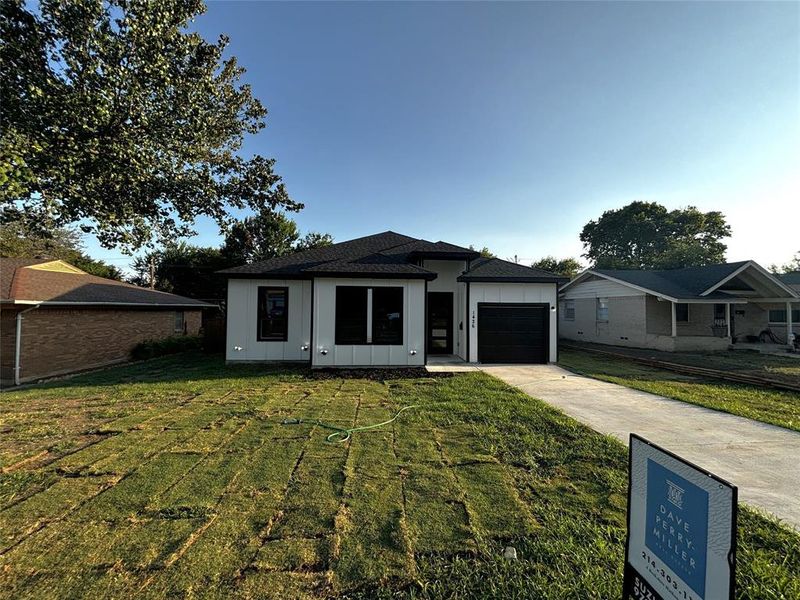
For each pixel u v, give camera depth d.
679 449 4.29
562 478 3.51
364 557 2.37
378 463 3.82
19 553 2.38
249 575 2.20
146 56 7.78
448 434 4.73
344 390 7.30
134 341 15.02
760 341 17.33
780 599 2.04
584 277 19.48
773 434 4.83
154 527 2.67
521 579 2.18
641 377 9.18
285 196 11.43
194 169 9.74
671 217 42.81
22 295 10.56
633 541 1.90
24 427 4.96
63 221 8.07
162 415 5.52
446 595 2.07
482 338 11.30
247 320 10.88
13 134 6.20
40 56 7.14
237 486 3.30
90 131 7.14
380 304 9.87
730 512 1.36
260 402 6.31
